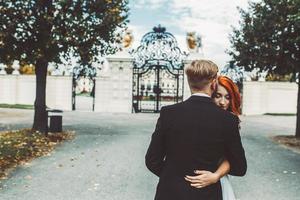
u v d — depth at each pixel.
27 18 14.21
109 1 15.52
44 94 16.30
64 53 15.45
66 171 9.30
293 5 14.77
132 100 32.16
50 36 14.07
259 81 33.66
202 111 2.71
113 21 15.51
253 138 17.08
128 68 32.16
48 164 10.08
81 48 15.07
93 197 7.10
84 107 38.31
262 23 16.41
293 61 16.25
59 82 33.50
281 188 8.05
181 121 2.71
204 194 2.64
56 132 16.62
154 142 2.79
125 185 8.07
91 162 10.52
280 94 34.78
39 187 7.73
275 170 9.95
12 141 12.48
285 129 21.56
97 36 15.36
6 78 36.19
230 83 3.02
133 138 15.95
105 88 32.44
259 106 33.88
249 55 17.14
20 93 36.12
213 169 2.69
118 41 16.73
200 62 2.81
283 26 15.74
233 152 2.73
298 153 13.02
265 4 16.62
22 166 9.71
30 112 28.78
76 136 16.12
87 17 15.26
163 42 31.22
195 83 2.80
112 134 17.16
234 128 2.72
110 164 10.31
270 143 15.46
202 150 2.67
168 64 31.42
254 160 11.44
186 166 2.67
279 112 34.75
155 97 33.25
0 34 14.02
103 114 29.55
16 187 7.68
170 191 2.67
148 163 2.80
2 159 9.93
